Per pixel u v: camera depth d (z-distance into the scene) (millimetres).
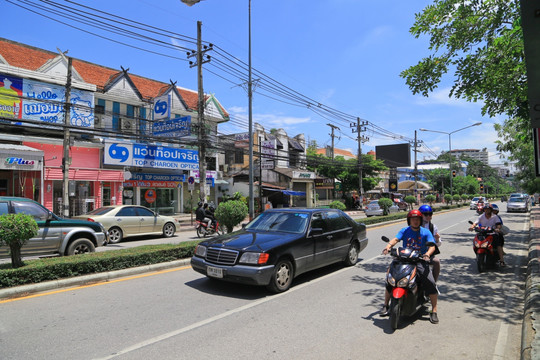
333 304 5746
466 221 23484
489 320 5074
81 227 9172
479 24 7086
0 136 17703
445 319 5109
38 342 4191
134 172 23828
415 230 5152
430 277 4871
